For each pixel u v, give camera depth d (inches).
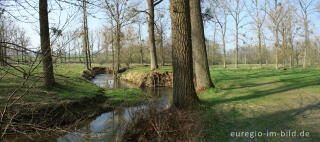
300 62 1720.0
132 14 301.6
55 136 209.0
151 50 733.3
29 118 207.2
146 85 656.4
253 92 322.7
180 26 209.9
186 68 213.2
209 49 1728.6
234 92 328.2
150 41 729.0
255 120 183.3
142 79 681.0
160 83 659.4
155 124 141.1
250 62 2114.9
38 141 195.8
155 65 736.3
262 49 1299.2
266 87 370.0
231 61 2153.1
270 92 317.4
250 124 173.6
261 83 427.8
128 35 952.9
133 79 771.4
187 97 213.3
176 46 213.5
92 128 240.4
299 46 1441.9
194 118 152.3
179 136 130.9
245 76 598.5
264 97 281.0
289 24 1043.9
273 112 205.8
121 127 178.1
